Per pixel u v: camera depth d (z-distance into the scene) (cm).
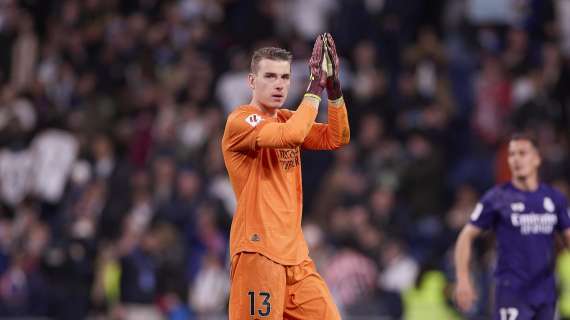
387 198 4125
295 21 5019
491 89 4562
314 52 1870
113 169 4412
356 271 3844
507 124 4447
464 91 4694
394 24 4897
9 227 4412
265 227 1855
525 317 2353
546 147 4316
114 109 4838
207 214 4072
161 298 3875
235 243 1878
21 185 4638
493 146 4456
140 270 3881
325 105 4312
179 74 4834
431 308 3525
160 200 4194
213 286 3934
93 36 5122
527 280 2355
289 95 4441
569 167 4312
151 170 4319
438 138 4447
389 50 4847
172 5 5178
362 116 4503
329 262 3912
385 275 3872
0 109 4822
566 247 2417
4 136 4731
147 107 4719
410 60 4719
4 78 5134
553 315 2378
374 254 3912
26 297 4125
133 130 4678
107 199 4338
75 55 5078
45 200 4591
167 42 5041
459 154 4569
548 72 4753
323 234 4100
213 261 3959
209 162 4372
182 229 4125
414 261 3900
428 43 4731
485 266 3591
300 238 1895
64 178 4603
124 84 4947
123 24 5156
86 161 4522
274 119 1894
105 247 4194
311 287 1877
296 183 1912
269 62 1866
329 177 4275
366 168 4312
